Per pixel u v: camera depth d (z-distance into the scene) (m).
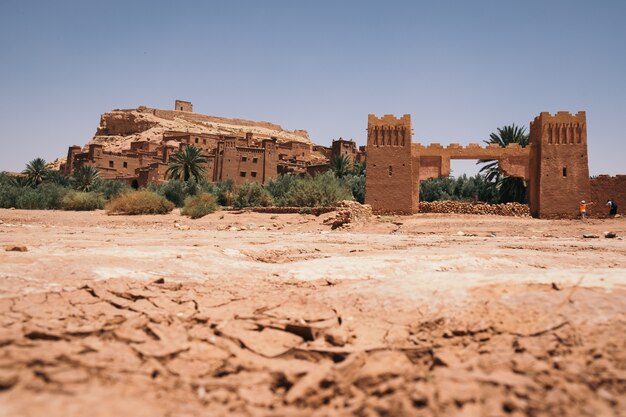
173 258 10.82
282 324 6.33
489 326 5.84
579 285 6.87
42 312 6.30
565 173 35.31
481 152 37.38
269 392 4.50
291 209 36.78
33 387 3.93
